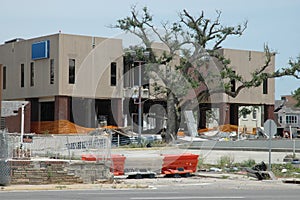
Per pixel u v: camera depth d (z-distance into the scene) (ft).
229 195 80.64
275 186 99.96
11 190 87.61
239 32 232.32
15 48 276.00
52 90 252.42
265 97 315.58
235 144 221.66
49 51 256.52
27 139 149.79
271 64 307.17
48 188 90.38
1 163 93.56
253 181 107.65
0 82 114.11
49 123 251.80
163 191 87.40
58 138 144.25
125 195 78.64
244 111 319.88
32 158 108.78
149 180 105.70
